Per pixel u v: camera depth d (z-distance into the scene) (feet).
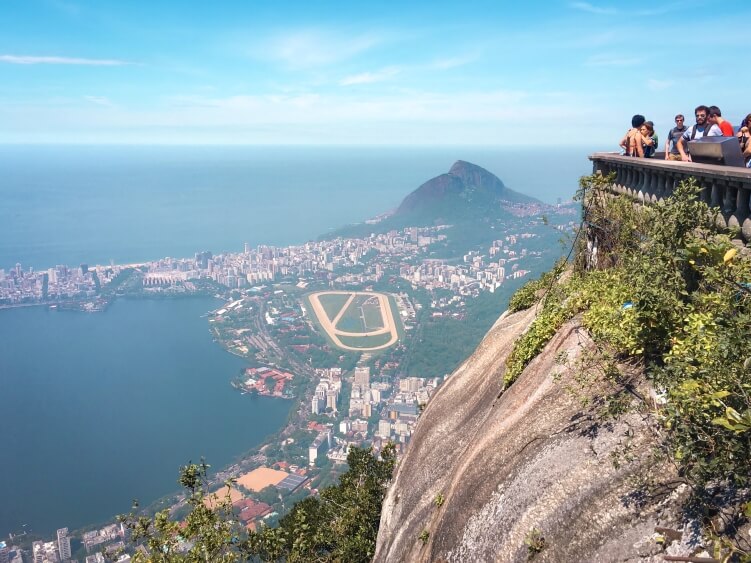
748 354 14.84
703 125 31.91
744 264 18.03
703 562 14.34
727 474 14.80
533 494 20.74
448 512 25.53
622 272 26.99
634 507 17.24
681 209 20.90
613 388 22.02
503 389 31.48
